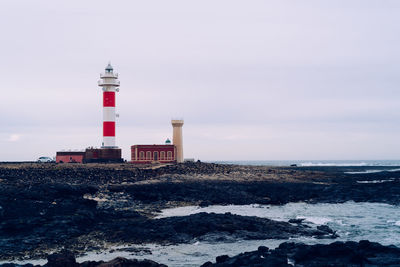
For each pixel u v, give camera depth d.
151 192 83.81
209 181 99.25
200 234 52.66
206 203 79.88
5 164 109.06
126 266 36.31
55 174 93.38
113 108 124.81
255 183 101.56
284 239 52.09
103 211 63.78
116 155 126.06
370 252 40.84
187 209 75.06
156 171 106.69
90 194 79.81
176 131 140.88
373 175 144.12
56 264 36.81
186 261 43.69
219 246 49.22
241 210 74.44
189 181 97.81
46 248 47.50
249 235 52.62
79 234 52.59
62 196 64.69
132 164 118.06
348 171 180.12
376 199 86.50
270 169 135.50
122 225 55.56
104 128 125.00
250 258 37.94
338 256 39.84
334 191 94.19
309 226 58.31
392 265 37.78
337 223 61.91
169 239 51.41
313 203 84.31
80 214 56.66
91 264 37.22
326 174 136.88
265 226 55.59
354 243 42.66
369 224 61.28
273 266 35.69
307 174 131.12
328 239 52.16
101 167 107.94
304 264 38.28
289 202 85.44
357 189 95.00
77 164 113.94
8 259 43.91
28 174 90.31
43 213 55.75
